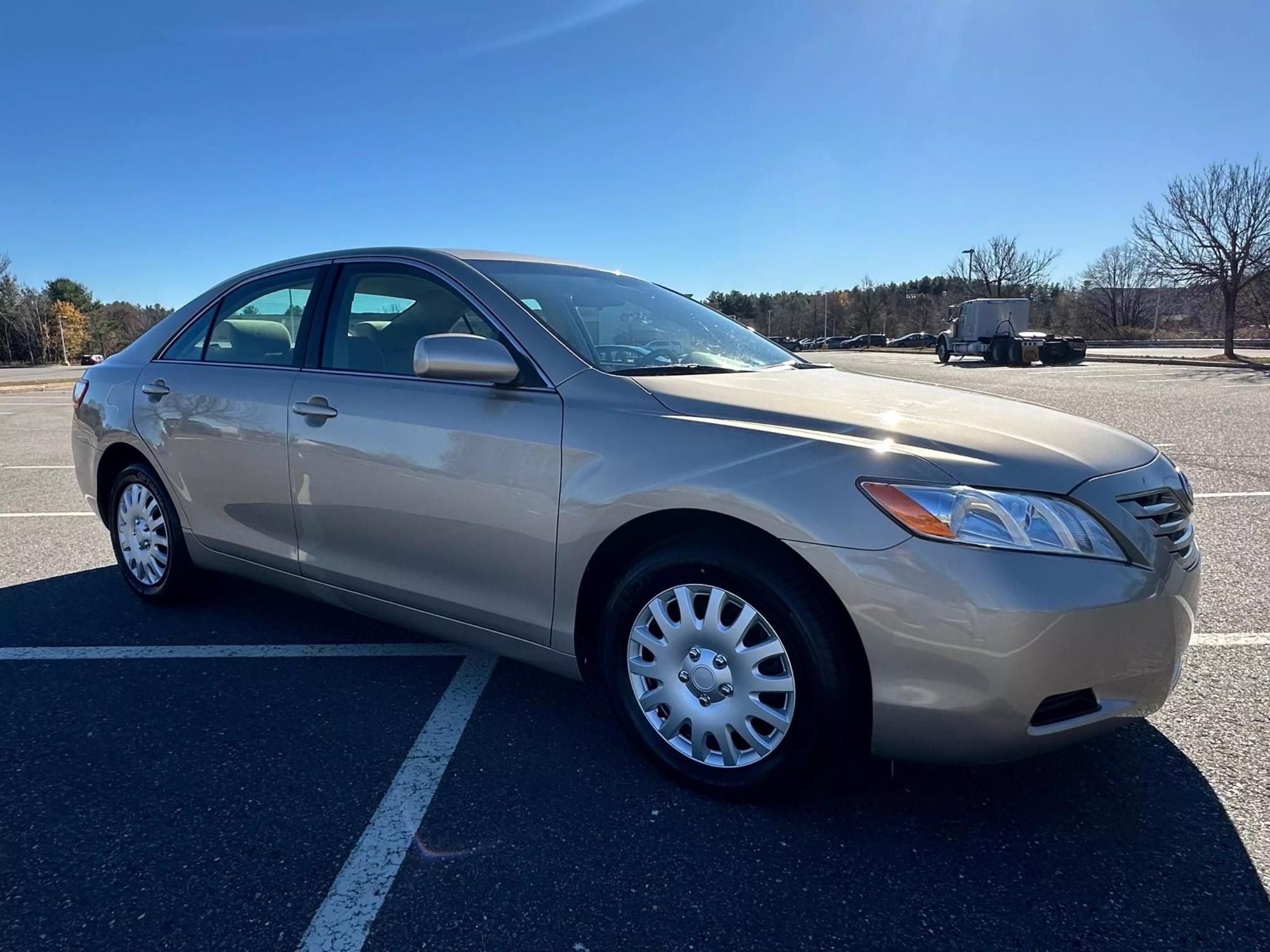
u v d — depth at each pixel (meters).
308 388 3.14
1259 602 3.89
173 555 3.80
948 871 2.04
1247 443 8.82
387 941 1.81
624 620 2.47
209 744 2.67
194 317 3.84
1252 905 1.91
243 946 1.79
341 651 3.46
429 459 2.75
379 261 3.21
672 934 1.83
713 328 3.42
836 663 2.11
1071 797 2.36
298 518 3.19
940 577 1.96
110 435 3.95
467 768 2.53
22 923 1.86
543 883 2.00
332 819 2.26
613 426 2.43
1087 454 2.24
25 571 4.65
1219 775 2.46
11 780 2.45
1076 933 1.83
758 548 2.21
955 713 1.99
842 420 2.28
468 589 2.75
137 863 2.07
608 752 2.62
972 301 31.91
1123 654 2.03
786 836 2.18
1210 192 28.89
